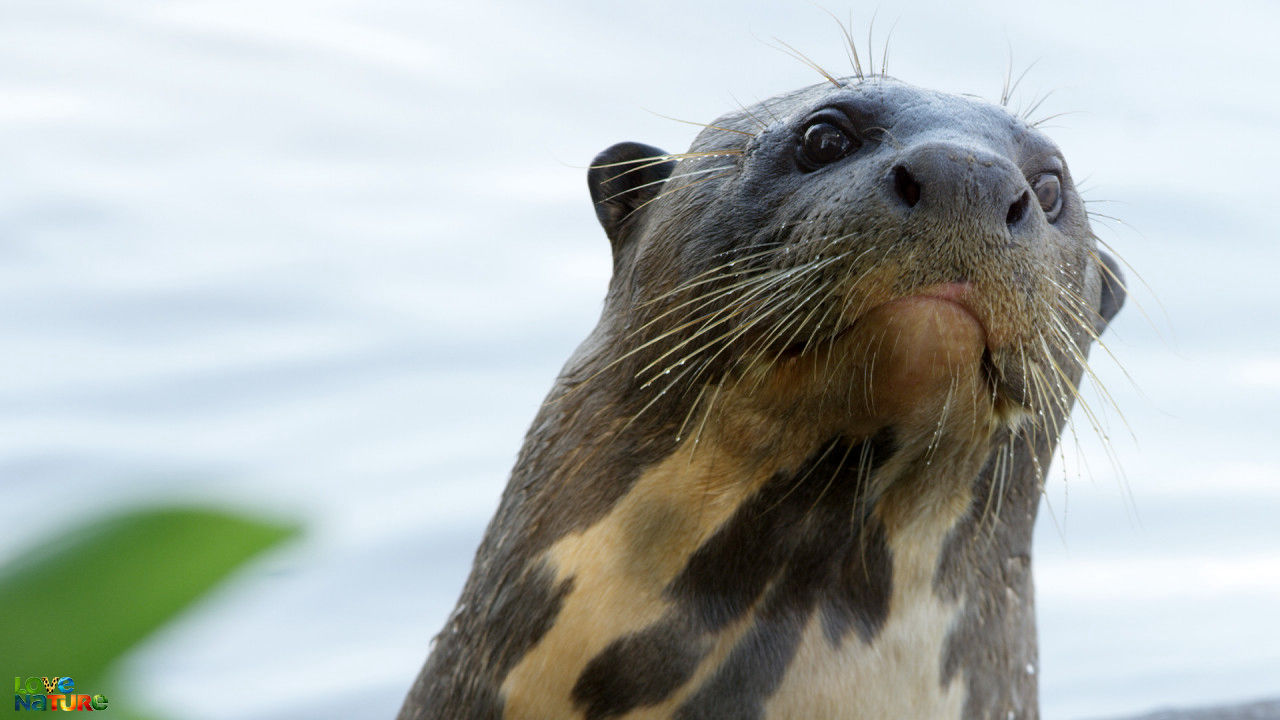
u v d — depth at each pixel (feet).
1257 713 63.26
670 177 44.04
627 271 44.73
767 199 36.78
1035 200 32.73
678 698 37.11
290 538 27.99
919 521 38.34
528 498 41.98
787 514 37.29
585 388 42.52
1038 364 34.86
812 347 33.78
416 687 45.83
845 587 38.14
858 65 43.91
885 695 37.76
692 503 37.81
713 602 37.58
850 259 31.55
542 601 39.01
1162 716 63.93
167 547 26.71
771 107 42.14
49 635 25.39
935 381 32.60
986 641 41.01
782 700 36.99
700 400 37.83
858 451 36.04
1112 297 49.03
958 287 30.96
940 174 30.48
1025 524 43.09
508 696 38.81
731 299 37.06
